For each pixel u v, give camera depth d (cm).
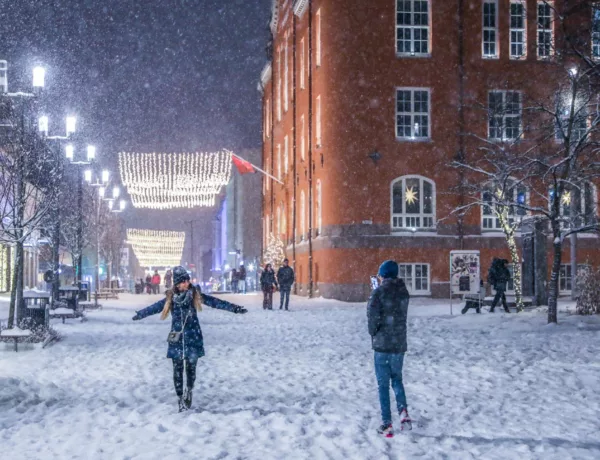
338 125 4438
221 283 12812
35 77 2208
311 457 798
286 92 6128
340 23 4434
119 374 1490
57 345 2048
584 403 1113
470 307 2994
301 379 1395
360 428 946
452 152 4456
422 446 851
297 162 5594
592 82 2555
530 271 3184
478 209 4422
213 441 880
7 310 3531
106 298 5597
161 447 850
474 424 970
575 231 2444
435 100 4459
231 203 11275
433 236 4416
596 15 2714
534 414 1034
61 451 837
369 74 4441
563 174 2448
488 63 4469
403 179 4450
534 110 2956
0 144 2767
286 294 3612
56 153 3025
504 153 3086
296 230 5669
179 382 1077
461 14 4484
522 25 4488
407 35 4500
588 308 2717
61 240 5122
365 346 1975
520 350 1784
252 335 2338
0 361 1714
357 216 4412
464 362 1588
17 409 1100
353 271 4397
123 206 6350
